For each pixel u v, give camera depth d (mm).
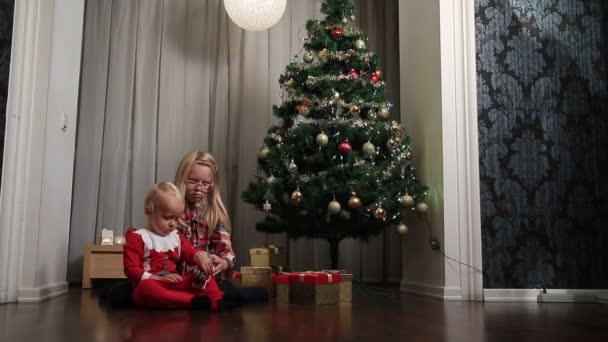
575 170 2660
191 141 3693
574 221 2627
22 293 2207
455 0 2730
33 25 2299
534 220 2609
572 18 2762
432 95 2818
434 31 2797
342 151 2848
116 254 3139
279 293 2314
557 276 2582
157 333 1359
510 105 2672
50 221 2445
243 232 3629
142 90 3658
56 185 2523
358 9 4004
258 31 3779
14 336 1310
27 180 2242
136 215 3543
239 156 3682
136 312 1842
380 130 2926
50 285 2465
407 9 3311
